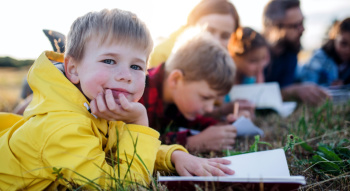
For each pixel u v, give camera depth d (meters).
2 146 1.12
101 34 1.11
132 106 1.13
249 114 2.48
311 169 1.32
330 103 2.47
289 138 1.35
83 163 1.01
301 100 3.22
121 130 1.24
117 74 1.11
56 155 1.02
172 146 1.31
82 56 1.14
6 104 2.58
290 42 3.54
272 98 2.82
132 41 1.14
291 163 1.37
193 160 1.21
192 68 1.94
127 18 1.17
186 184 0.97
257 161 1.19
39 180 1.08
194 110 2.05
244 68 3.23
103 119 1.22
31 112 1.11
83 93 1.21
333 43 3.90
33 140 1.06
